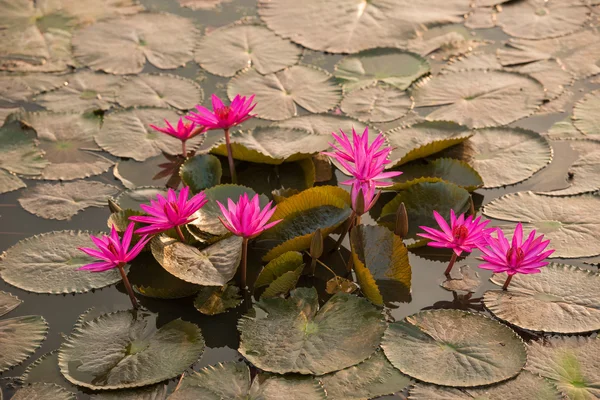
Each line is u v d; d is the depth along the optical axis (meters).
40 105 4.03
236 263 2.69
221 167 3.37
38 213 3.25
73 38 4.66
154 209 2.70
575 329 2.51
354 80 4.19
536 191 3.26
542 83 4.07
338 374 2.36
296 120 3.80
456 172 3.32
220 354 2.52
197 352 2.47
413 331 2.52
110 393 2.34
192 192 3.29
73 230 3.11
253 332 2.53
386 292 2.76
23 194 3.37
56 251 2.98
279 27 4.75
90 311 2.72
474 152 3.53
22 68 4.35
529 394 2.26
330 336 2.50
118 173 3.51
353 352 2.43
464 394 2.27
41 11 4.95
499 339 2.47
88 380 2.36
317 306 2.64
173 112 3.93
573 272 2.75
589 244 2.91
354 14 4.82
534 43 4.50
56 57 4.48
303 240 2.82
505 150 3.53
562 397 2.25
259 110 3.94
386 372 2.36
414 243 2.97
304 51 4.53
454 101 3.95
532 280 2.75
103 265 2.55
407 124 3.72
